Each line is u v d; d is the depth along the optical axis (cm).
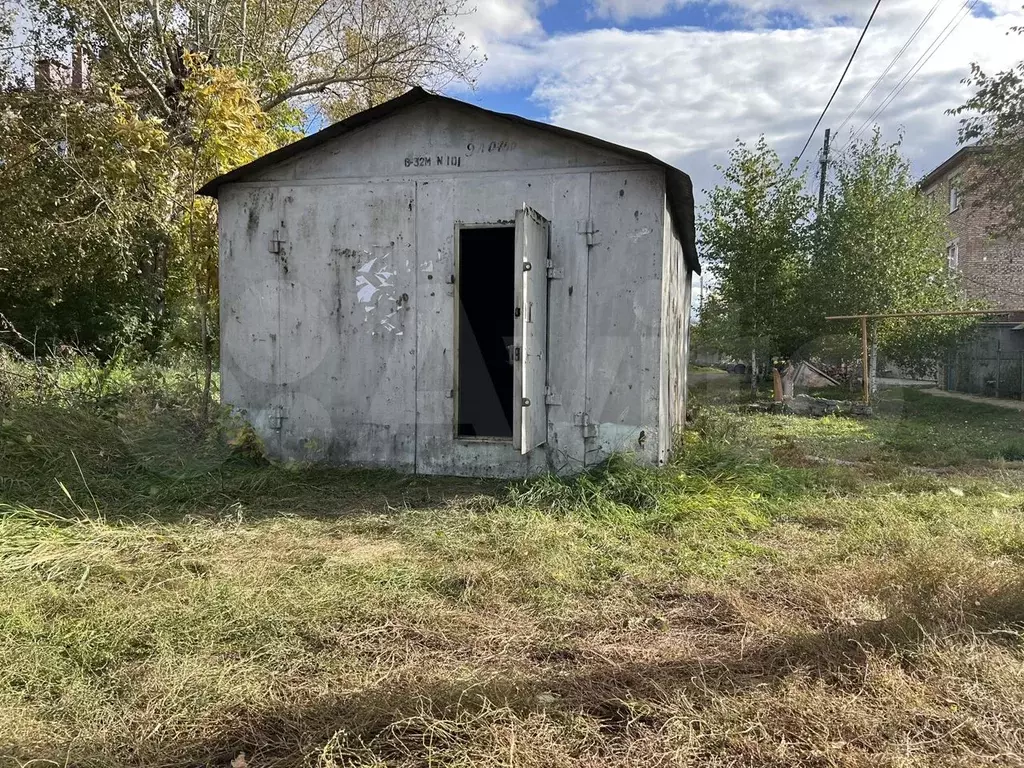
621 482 528
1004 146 1128
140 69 1281
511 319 780
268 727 234
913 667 270
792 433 983
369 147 618
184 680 258
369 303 623
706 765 214
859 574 374
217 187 642
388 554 418
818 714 238
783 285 1633
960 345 1528
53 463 571
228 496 541
